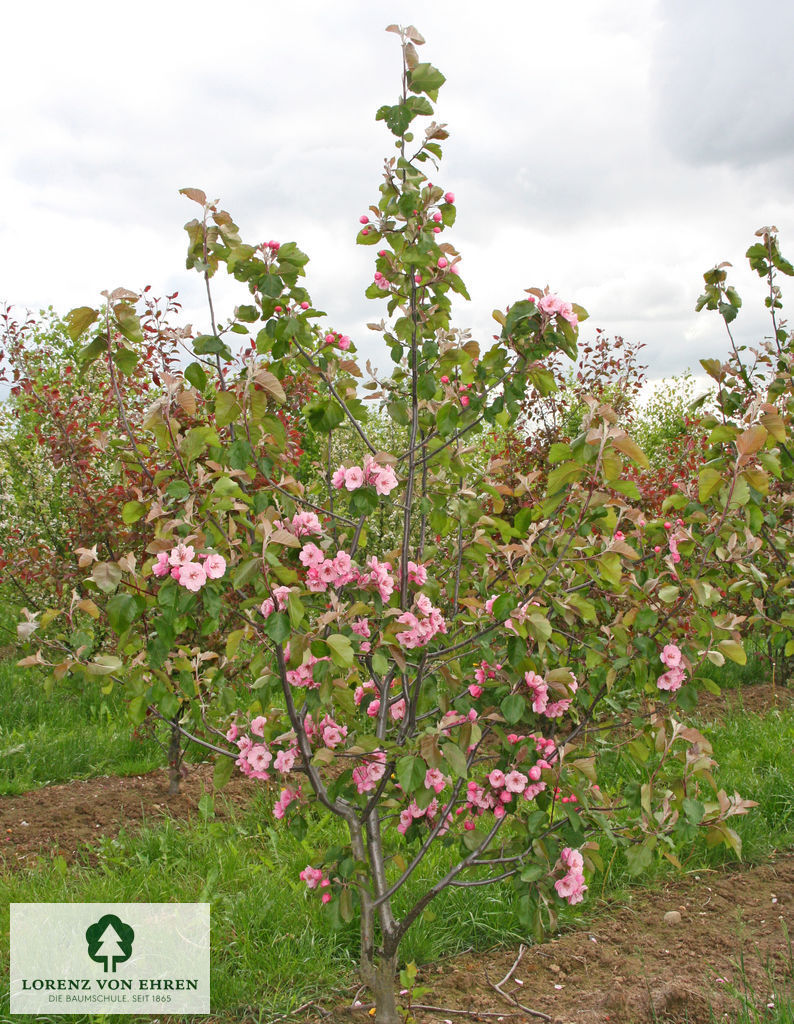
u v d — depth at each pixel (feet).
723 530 12.17
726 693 23.97
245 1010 9.96
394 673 10.73
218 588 8.25
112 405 21.72
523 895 9.29
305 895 11.86
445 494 11.34
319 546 10.50
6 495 26.04
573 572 10.71
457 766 8.71
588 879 12.87
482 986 10.68
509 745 9.52
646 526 13.28
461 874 12.61
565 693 9.70
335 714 11.03
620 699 12.44
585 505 9.16
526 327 9.64
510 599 9.38
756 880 13.62
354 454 24.95
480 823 13.73
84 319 9.02
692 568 12.21
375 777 9.33
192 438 8.64
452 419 9.79
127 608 8.32
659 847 10.22
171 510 9.35
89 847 14.19
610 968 11.04
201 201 9.21
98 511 17.84
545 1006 10.14
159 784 17.58
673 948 11.51
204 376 9.29
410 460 10.07
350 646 8.24
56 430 20.44
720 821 10.27
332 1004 10.25
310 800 9.95
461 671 10.10
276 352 9.71
